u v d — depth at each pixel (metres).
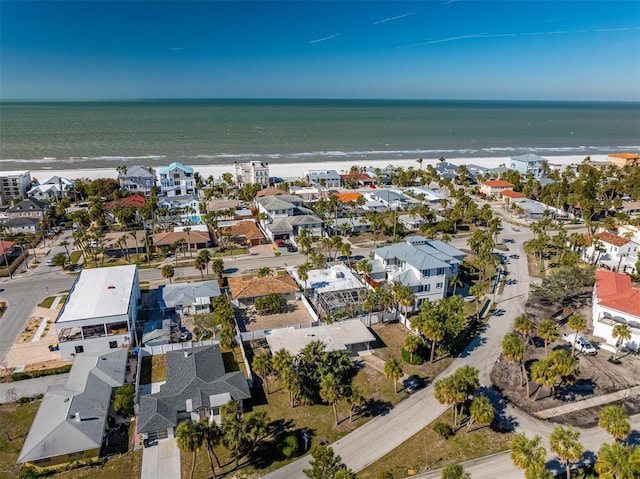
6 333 81.25
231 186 196.38
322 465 46.72
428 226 139.00
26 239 128.12
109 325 80.25
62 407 57.94
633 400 63.47
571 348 76.56
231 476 51.50
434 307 78.06
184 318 88.19
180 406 58.97
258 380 68.94
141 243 122.94
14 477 51.28
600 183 189.12
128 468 52.59
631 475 41.88
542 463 45.75
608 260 110.44
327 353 68.69
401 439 56.94
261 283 93.88
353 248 127.00
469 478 47.28
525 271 111.44
